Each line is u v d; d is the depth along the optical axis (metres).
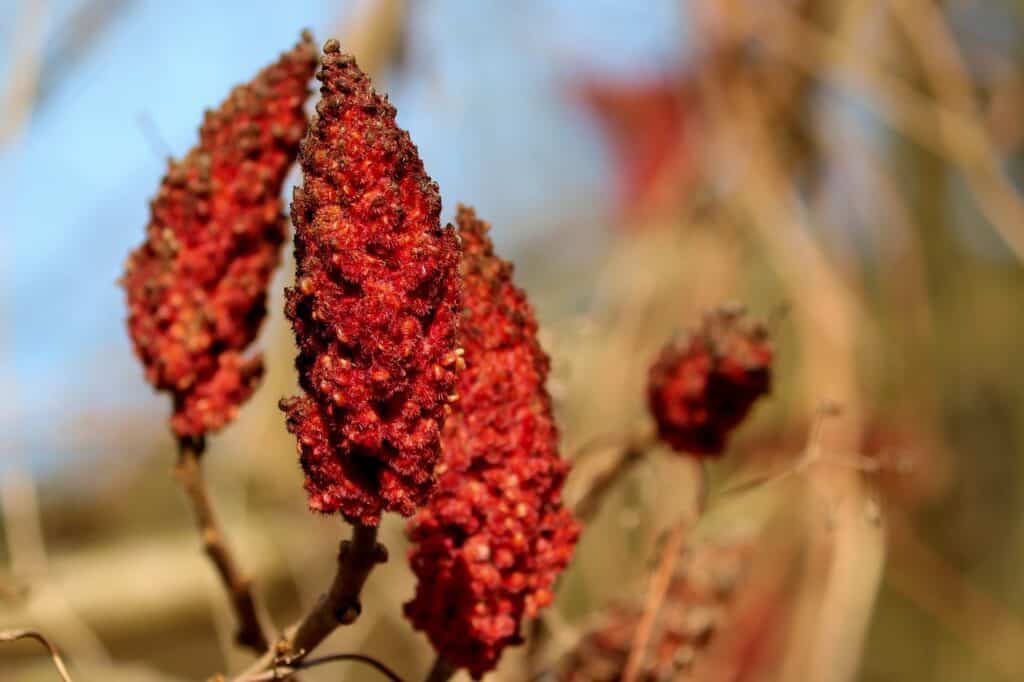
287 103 0.84
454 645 0.76
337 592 0.73
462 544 0.75
